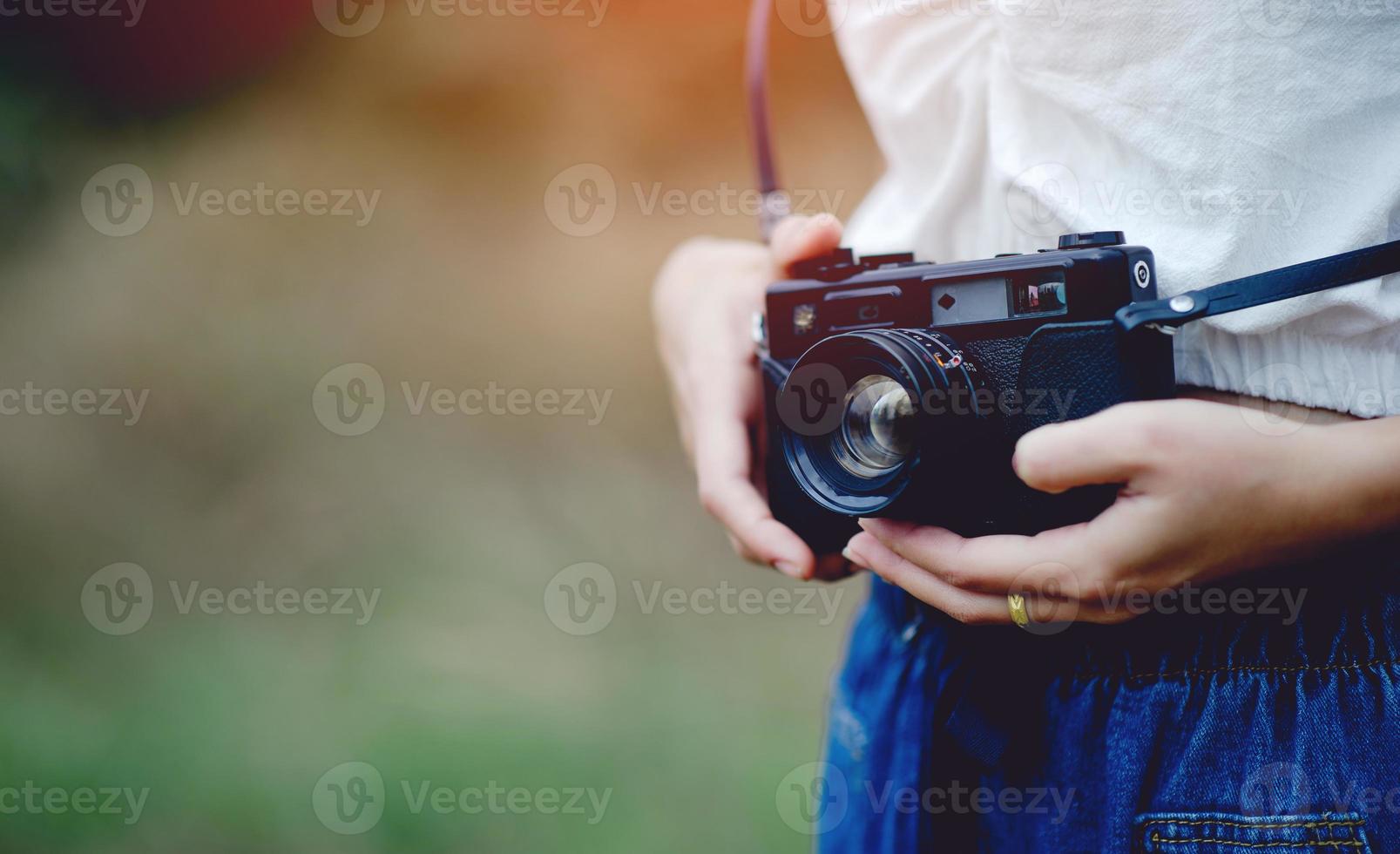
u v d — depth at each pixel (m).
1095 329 0.74
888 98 0.91
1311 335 0.69
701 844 1.90
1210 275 0.71
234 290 3.46
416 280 3.54
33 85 3.75
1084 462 0.66
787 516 0.91
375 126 3.91
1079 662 0.76
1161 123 0.70
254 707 2.29
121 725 2.23
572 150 3.84
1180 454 0.64
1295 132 0.66
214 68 3.98
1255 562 0.66
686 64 3.93
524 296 3.54
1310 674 0.67
